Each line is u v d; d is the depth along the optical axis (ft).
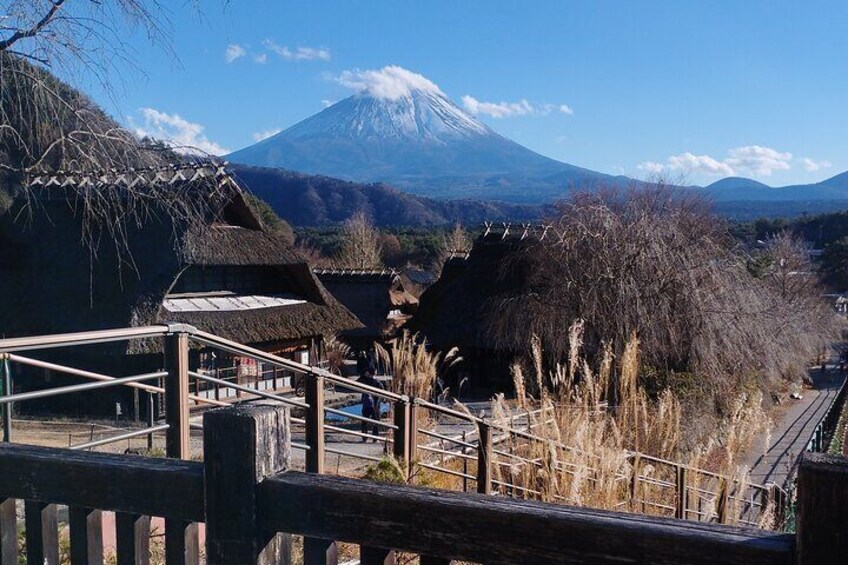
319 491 5.70
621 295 60.70
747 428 21.57
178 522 6.30
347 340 126.21
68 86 29.94
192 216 38.29
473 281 89.56
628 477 19.11
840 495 4.37
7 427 17.28
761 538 4.69
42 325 60.54
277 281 74.43
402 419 21.25
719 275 64.59
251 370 68.28
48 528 6.93
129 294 59.11
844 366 125.49
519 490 21.21
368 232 169.07
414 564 14.26
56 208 61.87
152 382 56.18
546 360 69.56
